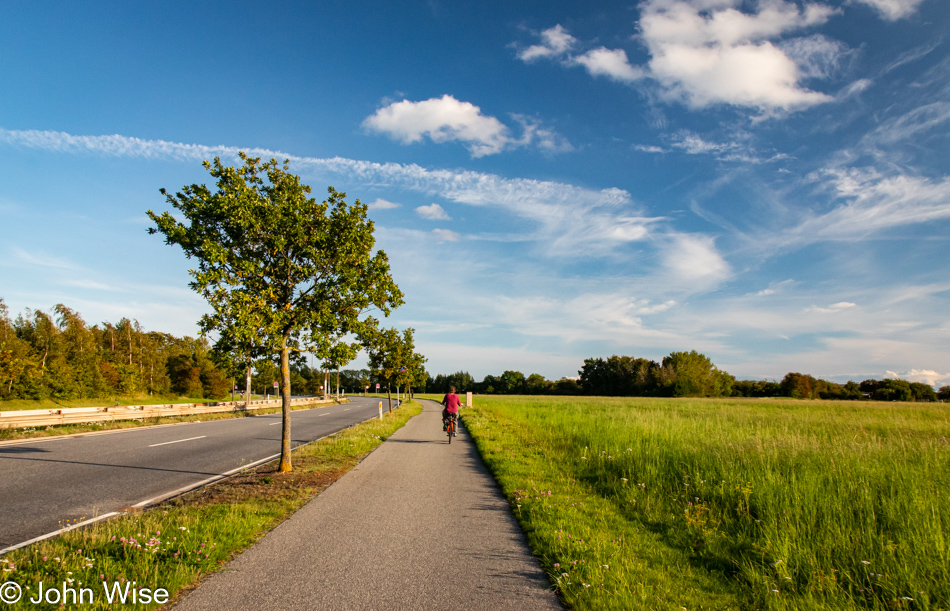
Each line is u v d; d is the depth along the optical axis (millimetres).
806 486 6871
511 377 133375
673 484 8602
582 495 7977
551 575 4449
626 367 112688
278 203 9031
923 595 4031
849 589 4328
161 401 65438
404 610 3676
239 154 9094
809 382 103125
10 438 13773
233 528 5531
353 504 7098
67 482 8258
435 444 15203
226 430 18953
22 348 46844
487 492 8258
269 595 3889
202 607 3637
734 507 6938
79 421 17828
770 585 4355
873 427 18938
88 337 63312
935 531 5156
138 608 3559
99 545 4820
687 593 4152
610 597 3953
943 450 10273
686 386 94688
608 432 14602
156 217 8156
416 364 44875
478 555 5035
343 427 21375
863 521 5969
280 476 8984
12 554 4488
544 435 16500
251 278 8688
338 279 9461
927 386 101938
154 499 7316
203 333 8539
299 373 115875
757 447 10148
